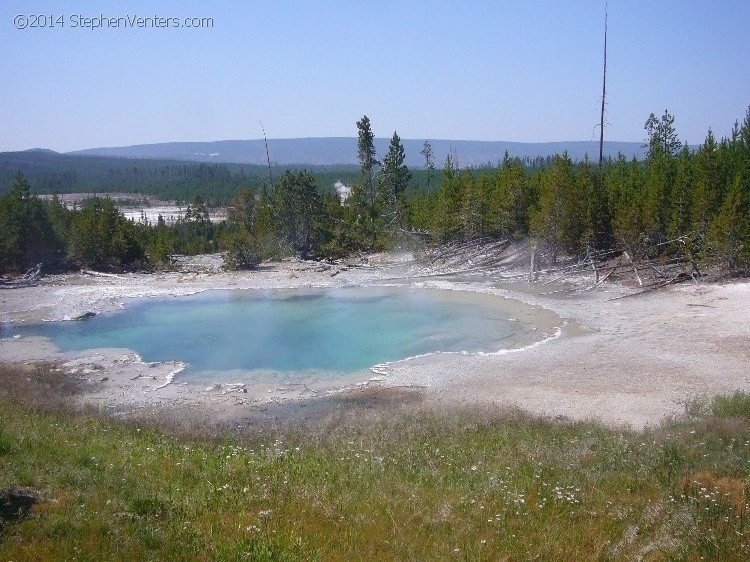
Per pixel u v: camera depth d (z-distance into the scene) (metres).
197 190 156.00
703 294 29.75
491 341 24.78
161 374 21.66
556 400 17.44
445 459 11.59
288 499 8.62
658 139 54.12
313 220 51.78
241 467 10.45
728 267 32.41
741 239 31.72
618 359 21.14
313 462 10.98
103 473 9.38
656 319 26.27
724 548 7.02
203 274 43.56
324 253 50.78
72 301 34.69
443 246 46.41
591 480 9.80
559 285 35.34
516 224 43.72
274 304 33.75
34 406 15.78
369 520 7.88
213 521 7.61
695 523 7.68
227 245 48.25
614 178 42.00
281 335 26.94
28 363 22.81
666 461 10.64
